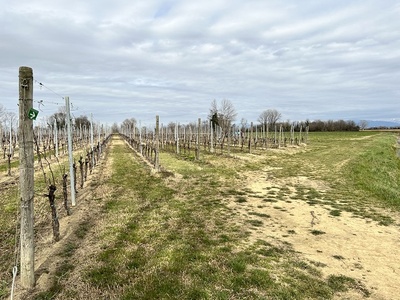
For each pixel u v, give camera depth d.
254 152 32.56
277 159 27.28
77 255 7.03
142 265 6.60
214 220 9.91
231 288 5.71
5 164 21.97
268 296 5.47
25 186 5.45
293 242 8.25
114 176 17.77
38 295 5.41
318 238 8.60
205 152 32.34
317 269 6.68
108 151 36.31
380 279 6.34
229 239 8.25
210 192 13.96
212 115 50.00
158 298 5.37
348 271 6.65
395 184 20.52
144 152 29.91
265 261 6.91
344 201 12.81
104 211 10.60
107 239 8.01
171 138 50.84
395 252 7.75
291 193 14.27
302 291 5.69
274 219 10.27
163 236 8.34
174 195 13.27
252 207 11.66
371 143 48.97
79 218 9.68
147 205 11.49
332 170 21.00
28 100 5.37
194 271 6.32
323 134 82.44
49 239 7.89
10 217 9.44
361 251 7.77
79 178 16.95
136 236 8.29
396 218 10.54
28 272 5.58
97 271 6.26
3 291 5.53
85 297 5.38
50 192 7.62
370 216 10.70
